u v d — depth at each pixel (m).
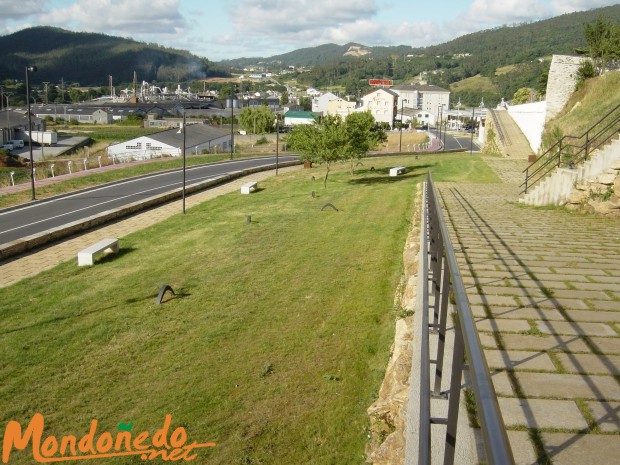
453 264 3.09
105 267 16.14
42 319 11.76
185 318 11.52
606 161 13.50
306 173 40.78
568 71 40.31
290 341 10.05
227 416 7.72
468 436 3.55
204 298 12.73
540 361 4.66
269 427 7.37
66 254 18.12
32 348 10.27
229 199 29.09
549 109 41.09
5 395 8.58
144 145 57.72
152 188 33.78
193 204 27.98
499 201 16.92
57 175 38.81
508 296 6.52
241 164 47.88
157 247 18.50
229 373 8.98
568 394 4.05
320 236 18.62
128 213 25.20
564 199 14.38
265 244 17.91
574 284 6.96
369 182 33.44
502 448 1.33
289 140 34.53
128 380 8.95
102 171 41.12
